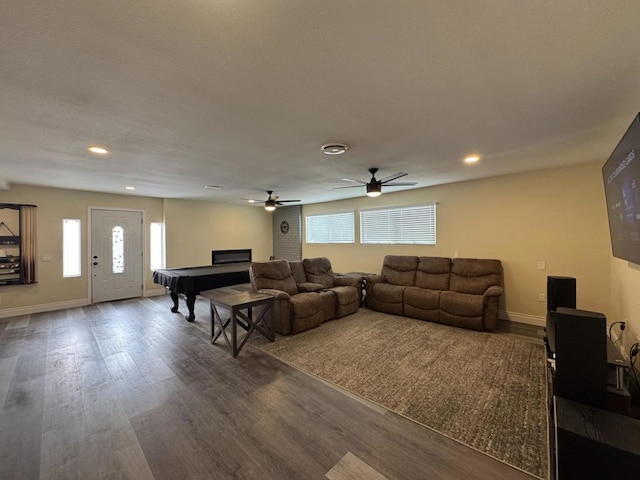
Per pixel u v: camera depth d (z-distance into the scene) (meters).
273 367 2.93
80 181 4.58
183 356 3.21
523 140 2.76
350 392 2.45
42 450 1.79
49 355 3.23
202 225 7.22
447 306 4.23
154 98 1.87
